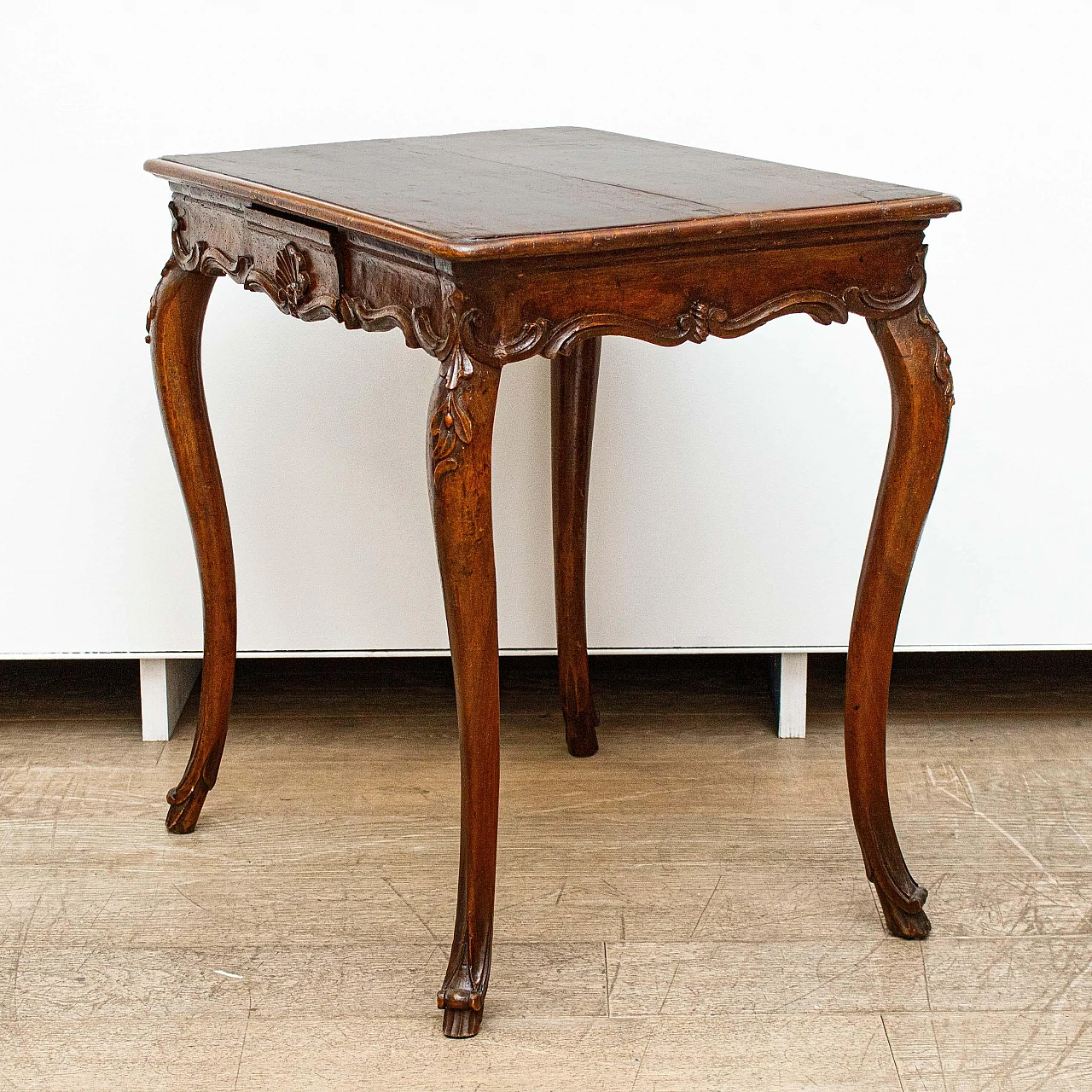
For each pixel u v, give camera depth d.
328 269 1.03
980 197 1.50
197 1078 1.00
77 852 1.33
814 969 1.13
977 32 1.47
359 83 1.50
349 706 1.70
